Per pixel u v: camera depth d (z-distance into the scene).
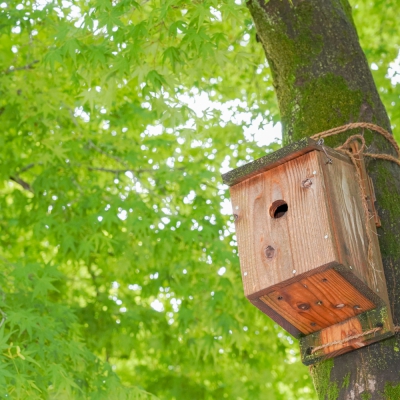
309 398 15.05
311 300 5.60
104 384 9.05
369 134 6.14
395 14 14.49
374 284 5.49
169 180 13.06
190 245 12.92
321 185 5.57
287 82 6.60
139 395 9.60
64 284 13.19
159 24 8.41
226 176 6.12
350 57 6.52
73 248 11.91
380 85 14.12
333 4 6.81
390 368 5.34
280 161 5.84
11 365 8.23
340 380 5.51
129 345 13.06
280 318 5.83
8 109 12.38
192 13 8.15
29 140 12.87
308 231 5.52
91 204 12.58
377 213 5.86
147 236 12.84
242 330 12.75
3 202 13.74
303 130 6.31
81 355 9.64
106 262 13.77
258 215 5.88
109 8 7.97
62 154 12.48
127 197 13.37
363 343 5.46
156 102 9.27
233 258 12.48
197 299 13.22
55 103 12.57
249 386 14.05
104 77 8.79
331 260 5.30
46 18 11.64
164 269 13.36
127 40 8.53
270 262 5.65
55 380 7.92
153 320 13.64
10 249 13.95
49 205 13.09
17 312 8.38
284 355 13.82
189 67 9.13
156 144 13.50
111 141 13.52
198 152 14.18
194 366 13.90
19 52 12.62
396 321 5.50
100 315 12.98
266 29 6.83
